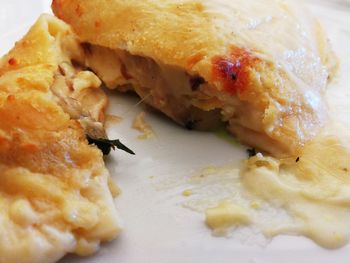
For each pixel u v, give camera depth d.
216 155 0.12
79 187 0.10
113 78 0.14
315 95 0.12
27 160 0.10
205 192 0.11
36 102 0.10
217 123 0.13
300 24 0.14
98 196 0.10
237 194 0.11
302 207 0.10
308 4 0.19
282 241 0.10
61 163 0.10
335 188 0.11
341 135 0.12
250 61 0.12
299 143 0.12
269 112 0.11
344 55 0.16
